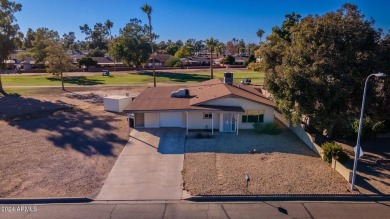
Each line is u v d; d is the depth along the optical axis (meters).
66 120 32.72
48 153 22.67
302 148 24.00
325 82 21.83
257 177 18.55
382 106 24.12
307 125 28.00
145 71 95.62
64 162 20.94
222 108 27.78
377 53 22.09
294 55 24.42
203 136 26.73
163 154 22.50
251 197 16.17
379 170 19.98
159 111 27.83
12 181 18.02
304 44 24.45
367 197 16.41
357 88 22.86
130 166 20.28
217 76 81.00
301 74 22.44
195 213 14.70
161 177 18.61
